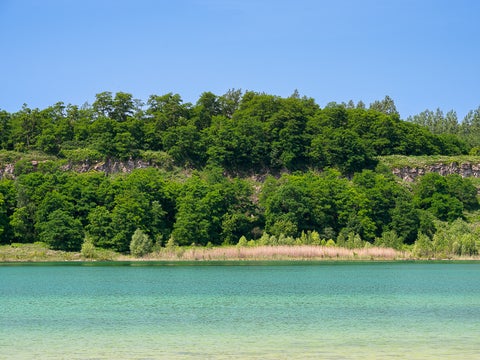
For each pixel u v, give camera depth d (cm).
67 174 16938
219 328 5212
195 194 16238
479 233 16400
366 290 8150
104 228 14412
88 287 8456
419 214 16962
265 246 14338
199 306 6575
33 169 18275
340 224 16888
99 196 15875
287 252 14100
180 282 9238
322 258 14138
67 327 5266
